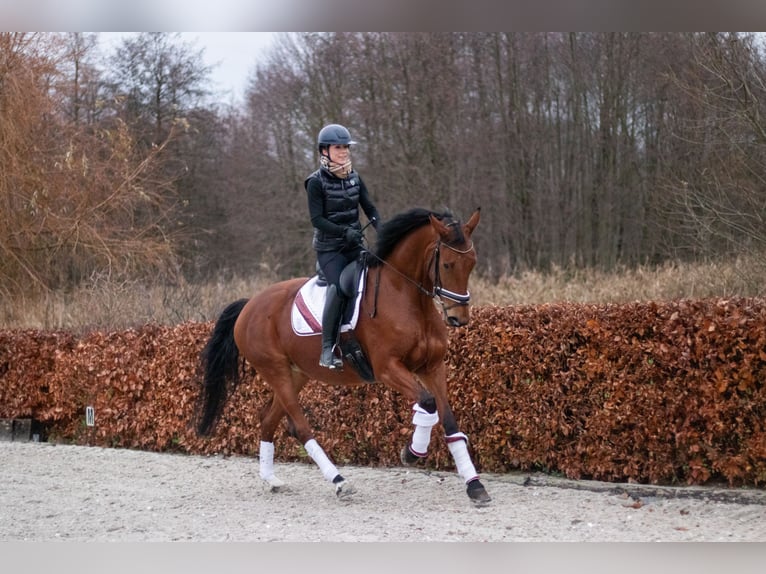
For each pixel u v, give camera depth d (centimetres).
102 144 1661
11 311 1518
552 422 712
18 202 1554
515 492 691
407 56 2270
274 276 1908
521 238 2325
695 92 1366
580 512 616
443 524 586
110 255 1528
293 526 592
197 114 2409
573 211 2255
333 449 851
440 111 2288
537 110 2275
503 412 741
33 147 1555
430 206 2281
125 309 1244
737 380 632
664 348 657
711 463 657
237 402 930
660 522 580
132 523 612
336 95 2370
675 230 1672
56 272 1633
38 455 962
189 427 957
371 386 824
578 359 702
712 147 1333
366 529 576
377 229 665
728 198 1264
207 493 736
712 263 1234
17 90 1508
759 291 1081
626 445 688
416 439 629
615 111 2106
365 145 2336
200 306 1305
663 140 1892
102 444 1047
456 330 767
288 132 2530
